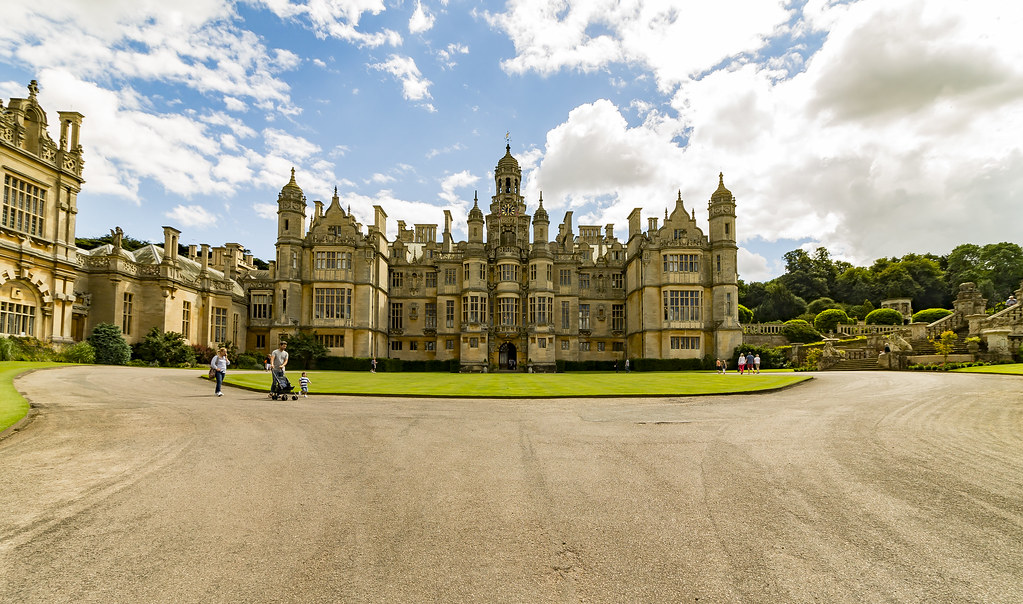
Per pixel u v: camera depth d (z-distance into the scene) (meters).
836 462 10.27
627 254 64.56
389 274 63.19
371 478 9.04
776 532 6.83
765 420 15.33
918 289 92.88
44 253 34.34
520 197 76.00
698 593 5.25
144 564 5.73
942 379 28.14
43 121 35.28
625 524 7.07
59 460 9.88
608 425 14.45
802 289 100.50
